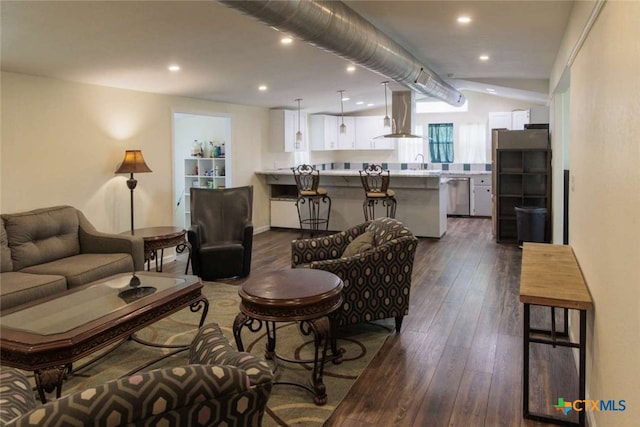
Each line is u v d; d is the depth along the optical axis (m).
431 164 10.17
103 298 2.82
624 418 1.53
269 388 1.31
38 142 4.30
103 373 2.95
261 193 8.16
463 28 4.04
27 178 4.21
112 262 4.02
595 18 2.19
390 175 7.04
